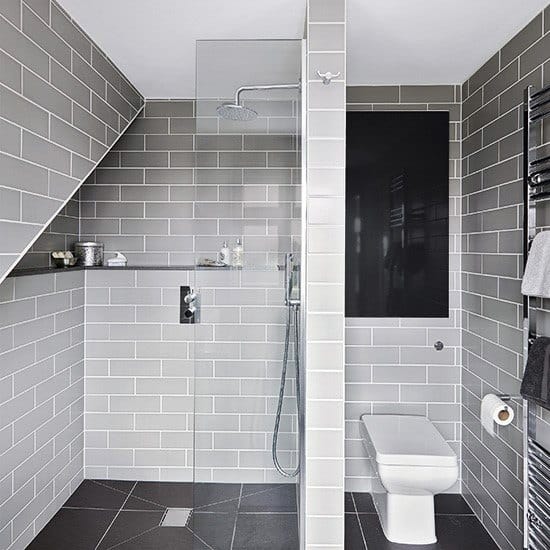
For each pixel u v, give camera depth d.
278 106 2.66
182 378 3.95
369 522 3.37
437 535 3.21
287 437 2.71
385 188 3.75
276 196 2.67
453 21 2.71
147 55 3.13
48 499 3.33
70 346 3.68
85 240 3.98
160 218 3.98
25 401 3.02
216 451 2.72
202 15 2.62
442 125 3.76
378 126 3.75
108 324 3.95
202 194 2.69
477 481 3.44
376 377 3.78
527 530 2.62
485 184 3.28
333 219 2.55
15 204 2.15
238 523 2.71
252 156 2.67
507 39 2.95
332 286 2.55
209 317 2.71
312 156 2.55
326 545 2.57
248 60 2.67
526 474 2.64
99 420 3.96
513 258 2.89
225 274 2.70
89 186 3.98
